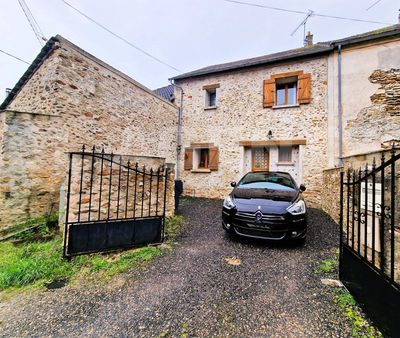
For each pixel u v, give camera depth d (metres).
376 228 2.15
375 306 1.66
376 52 6.52
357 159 2.80
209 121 9.09
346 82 6.84
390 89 6.33
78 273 2.60
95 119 6.10
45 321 1.78
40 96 5.61
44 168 5.00
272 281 2.41
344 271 2.29
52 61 5.32
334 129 6.93
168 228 4.39
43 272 2.54
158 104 8.61
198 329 1.67
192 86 9.55
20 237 4.00
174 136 9.50
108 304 2.00
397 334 1.38
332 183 5.20
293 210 3.44
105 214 3.61
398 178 1.81
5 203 4.43
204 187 9.01
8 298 2.12
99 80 6.25
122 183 3.88
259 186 4.58
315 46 8.66
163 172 4.67
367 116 6.55
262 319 1.79
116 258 3.03
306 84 7.36
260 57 10.25
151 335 1.61
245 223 3.52
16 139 4.61
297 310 1.90
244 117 8.41
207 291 2.21
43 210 4.96
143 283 2.38
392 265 1.48
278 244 3.60
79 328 1.70
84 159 3.32
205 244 3.59
